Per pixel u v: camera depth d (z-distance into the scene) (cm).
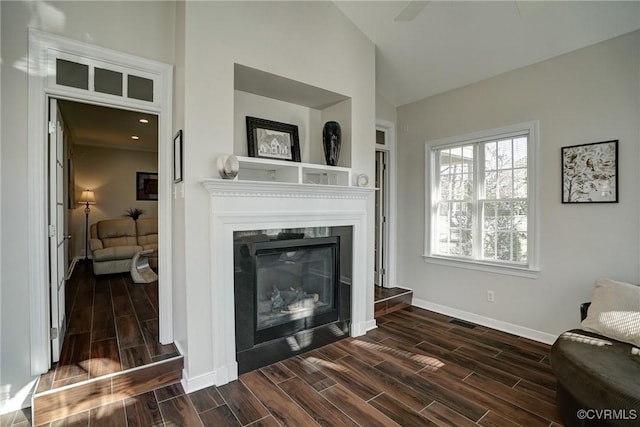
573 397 187
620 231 266
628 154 261
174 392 229
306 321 296
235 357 251
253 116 321
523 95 323
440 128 399
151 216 714
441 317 386
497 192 352
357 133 338
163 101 263
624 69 263
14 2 207
